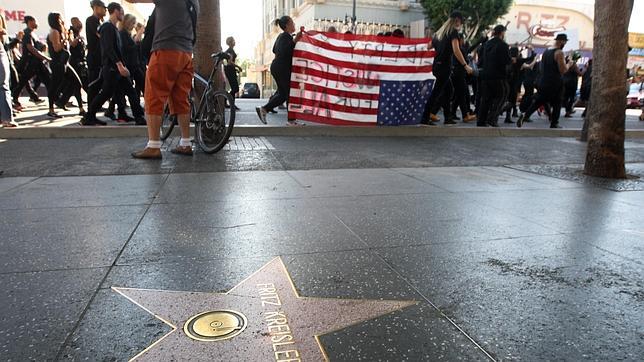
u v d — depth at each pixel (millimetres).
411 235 3000
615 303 2117
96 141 6523
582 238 3021
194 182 4355
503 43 8617
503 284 2293
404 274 2387
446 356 1678
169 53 5020
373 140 7562
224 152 5988
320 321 1893
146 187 4121
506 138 8438
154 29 5074
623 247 2861
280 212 3441
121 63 7078
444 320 1932
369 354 1673
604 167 5156
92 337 1736
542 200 4043
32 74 9812
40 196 3760
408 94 8195
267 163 5395
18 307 1954
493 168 5621
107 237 2824
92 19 7457
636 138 9477
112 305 1982
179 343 1706
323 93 7906
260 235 2922
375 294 2150
